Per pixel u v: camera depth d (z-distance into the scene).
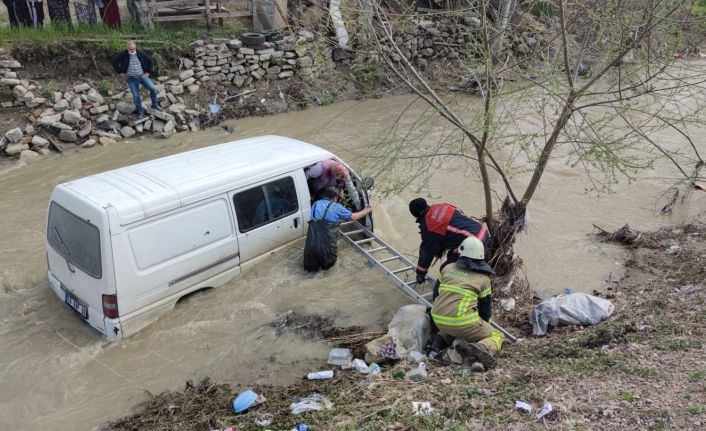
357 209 7.96
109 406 5.28
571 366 5.14
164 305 6.28
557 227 9.26
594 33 6.93
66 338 6.12
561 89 6.66
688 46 6.90
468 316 5.54
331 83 16.23
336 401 4.96
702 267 7.47
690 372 4.62
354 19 6.93
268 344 6.11
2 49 12.77
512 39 7.94
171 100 13.91
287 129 13.93
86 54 13.62
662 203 10.11
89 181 6.33
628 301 6.88
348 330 6.33
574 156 12.08
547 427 4.08
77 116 12.41
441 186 10.59
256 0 15.52
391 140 7.08
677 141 12.68
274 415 4.84
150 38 14.50
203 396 5.30
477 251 5.66
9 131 11.68
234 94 14.84
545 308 6.47
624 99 6.52
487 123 6.29
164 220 6.07
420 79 6.75
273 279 7.12
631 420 4.03
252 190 6.92
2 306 6.71
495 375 5.14
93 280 5.88
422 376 5.25
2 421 5.12
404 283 6.82
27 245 8.25
